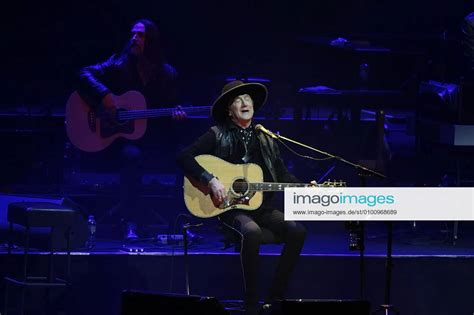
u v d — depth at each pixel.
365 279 22.77
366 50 32.25
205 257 22.70
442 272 22.73
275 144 20.31
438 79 32.06
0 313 22.50
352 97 29.98
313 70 34.69
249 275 18.86
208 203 19.67
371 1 44.00
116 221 26.59
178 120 25.11
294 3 41.41
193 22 40.41
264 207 20.05
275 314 16.33
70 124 25.00
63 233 22.78
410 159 26.97
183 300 15.91
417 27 43.28
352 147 29.17
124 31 38.81
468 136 23.72
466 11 42.41
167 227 26.56
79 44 36.53
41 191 28.81
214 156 19.91
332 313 16.16
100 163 27.62
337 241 24.81
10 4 37.34
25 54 37.31
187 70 39.81
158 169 27.89
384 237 25.50
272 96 32.12
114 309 22.78
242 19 40.81
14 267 22.47
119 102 25.06
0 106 36.06
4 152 29.44
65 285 21.72
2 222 23.17
